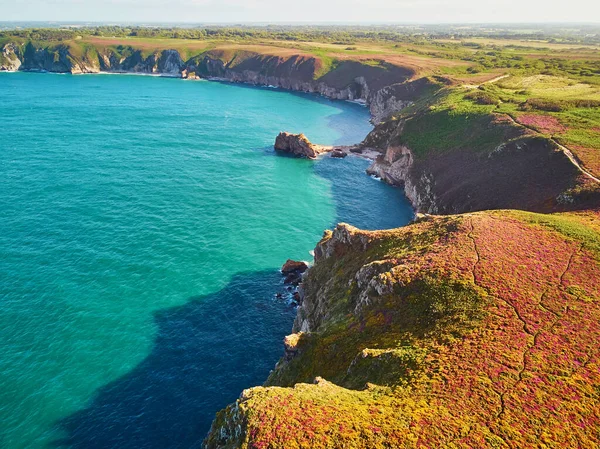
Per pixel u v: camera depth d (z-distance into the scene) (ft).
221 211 262.06
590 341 94.99
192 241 223.51
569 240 137.80
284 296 186.19
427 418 79.25
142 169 323.98
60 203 253.65
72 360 142.82
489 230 144.56
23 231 217.56
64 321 159.22
